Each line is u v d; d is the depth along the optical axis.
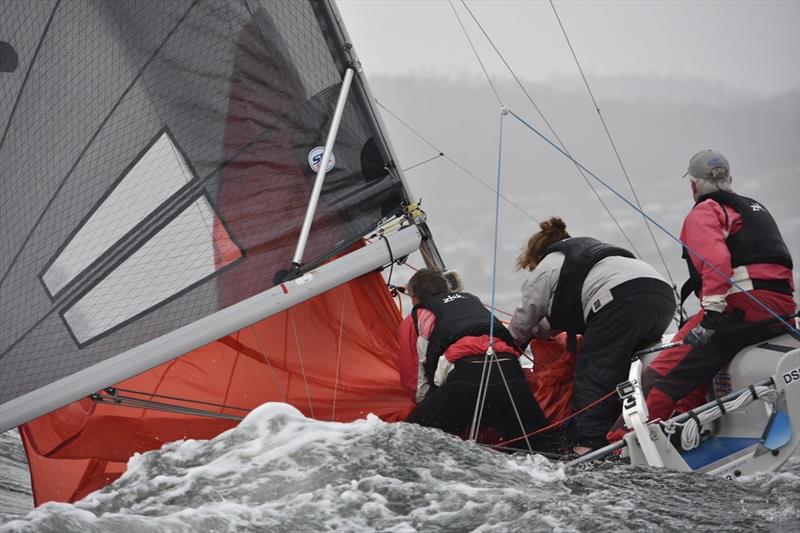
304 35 15.97
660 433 14.09
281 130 15.83
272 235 15.62
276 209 15.71
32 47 14.91
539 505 10.38
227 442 11.51
